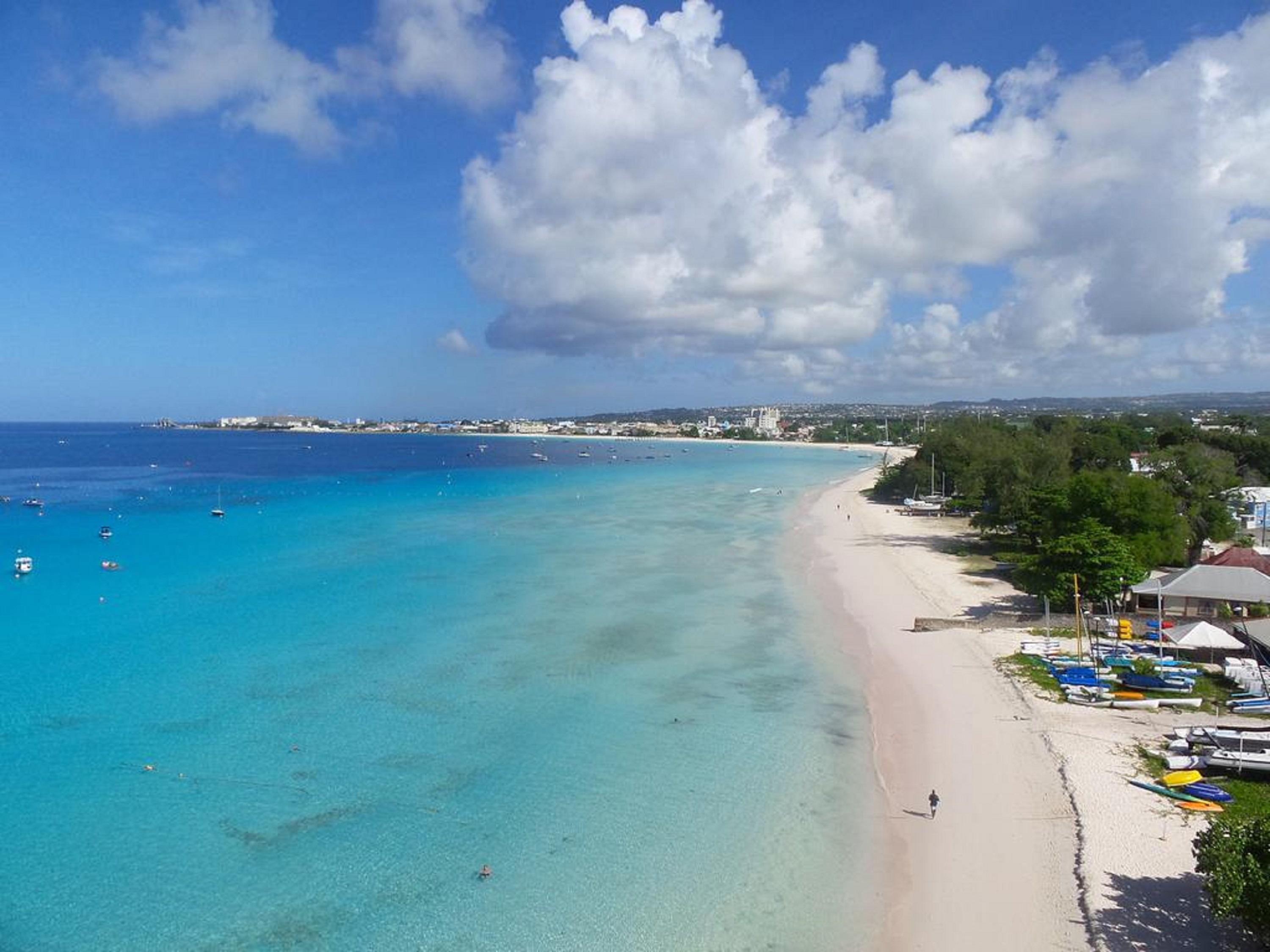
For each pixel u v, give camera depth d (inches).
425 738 1456.7
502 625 2186.3
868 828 1151.6
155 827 1155.9
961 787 1255.5
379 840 1125.7
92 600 2458.2
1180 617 2017.7
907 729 1482.5
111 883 1027.3
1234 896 818.8
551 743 1435.8
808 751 1403.8
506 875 1045.2
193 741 1437.0
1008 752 1358.3
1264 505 3248.0
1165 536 2336.4
